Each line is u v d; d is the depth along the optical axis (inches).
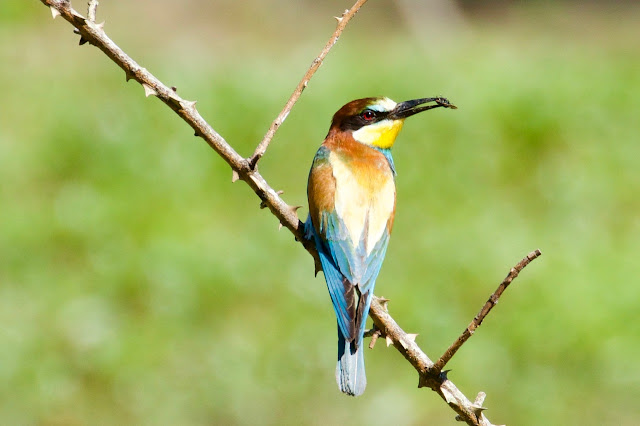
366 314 235.0
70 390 431.2
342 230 245.1
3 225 537.6
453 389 181.9
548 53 956.0
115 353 446.3
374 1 1148.5
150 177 611.2
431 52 926.4
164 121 677.9
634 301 495.5
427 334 476.7
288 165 658.8
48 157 619.5
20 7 892.0
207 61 889.5
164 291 490.6
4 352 441.1
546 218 604.4
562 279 519.2
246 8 1073.5
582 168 660.1
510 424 433.7
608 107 741.9
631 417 433.1
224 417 427.2
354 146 268.2
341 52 933.2
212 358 451.5
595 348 462.9
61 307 475.8
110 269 504.4
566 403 439.5
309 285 505.0
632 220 602.2
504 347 466.9
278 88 767.1
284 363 452.1
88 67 788.6
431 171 645.3
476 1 1205.1
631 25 1152.2
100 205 567.8
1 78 750.5
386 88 780.0
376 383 438.6
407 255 546.3
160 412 423.8
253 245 534.0
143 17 1021.8
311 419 427.8
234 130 688.4
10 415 418.0
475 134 686.5
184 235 543.5
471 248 548.7
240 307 490.3
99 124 656.4
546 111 714.8
